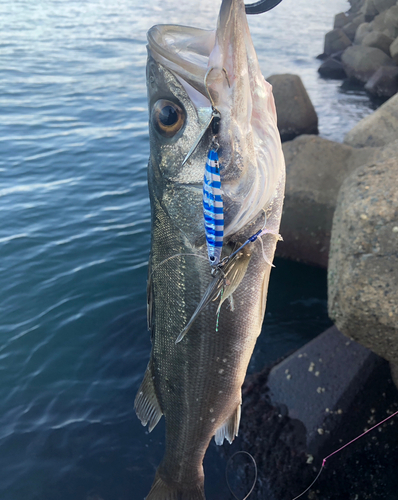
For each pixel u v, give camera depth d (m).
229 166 0.27
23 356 0.82
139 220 1.23
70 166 1.55
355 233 0.54
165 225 0.31
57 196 1.35
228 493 0.61
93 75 2.86
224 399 0.36
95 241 1.13
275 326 0.89
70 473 0.64
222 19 0.25
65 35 4.41
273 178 0.29
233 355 0.34
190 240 0.30
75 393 0.76
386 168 0.59
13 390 0.76
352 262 0.54
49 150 1.68
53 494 0.62
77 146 1.72
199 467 0.40
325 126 2.29
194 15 6.05
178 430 0.38
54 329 0.88
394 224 0.52
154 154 0.30
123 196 1.35
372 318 0.52
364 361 0.64
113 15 5.98
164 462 0.41
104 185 1.42
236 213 0.28
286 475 0.61
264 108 0.28
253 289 0.32
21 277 1.01
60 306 0.93
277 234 0.30
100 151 1.67
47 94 2.41
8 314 0.91
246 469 0.63
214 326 0.33
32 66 3.04
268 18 6.18
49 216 1.25
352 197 0.58
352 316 0.53
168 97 0.28
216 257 0.26
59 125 1.96
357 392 0.63
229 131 0.27
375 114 1.57
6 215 1.24
